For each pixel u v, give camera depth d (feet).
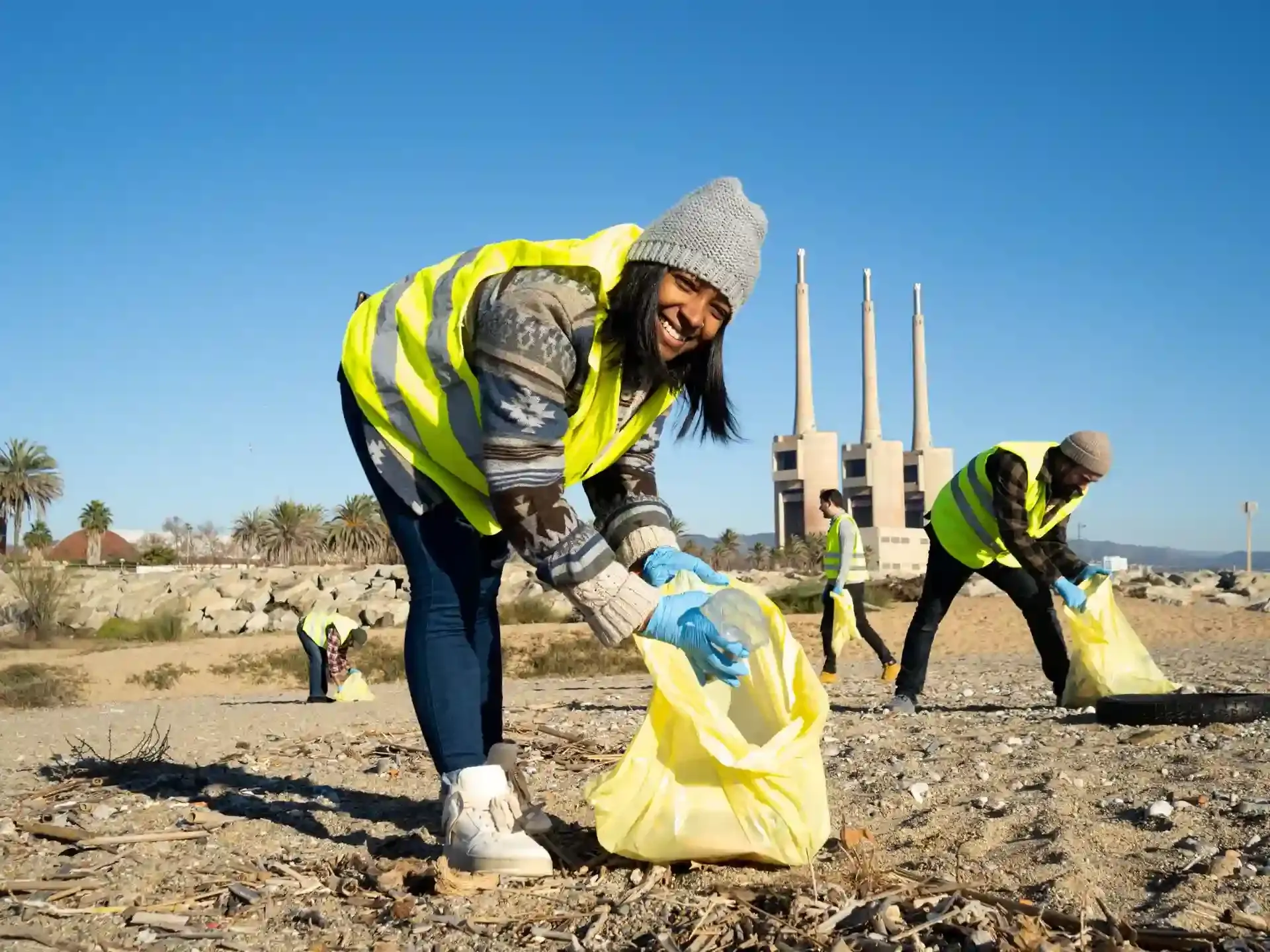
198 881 10.56
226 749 20.56
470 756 10.33
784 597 86.07
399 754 19.11
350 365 10.57
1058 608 68.85
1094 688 22.09
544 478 9.14
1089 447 21.85
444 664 10.38
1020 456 22.34
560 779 15.70
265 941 8.97
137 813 13.69
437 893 9.78
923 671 23.97
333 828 12.87
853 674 43.06
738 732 10.02
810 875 9.86
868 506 428.97
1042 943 7.88
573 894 9.68
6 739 23.16
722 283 9.05
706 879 9.81
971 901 8.80
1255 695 19.74
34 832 12.41
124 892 10.23
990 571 23.41
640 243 9.29
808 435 442.91
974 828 11.62
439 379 9.91
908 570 363.97
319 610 39.63
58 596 94.94
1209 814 11.82
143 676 64.08
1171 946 8.00
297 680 65.00
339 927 9.21
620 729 21.48
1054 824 11.57
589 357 9.31
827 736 19.60
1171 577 86.48
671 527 11.21
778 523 446.19
